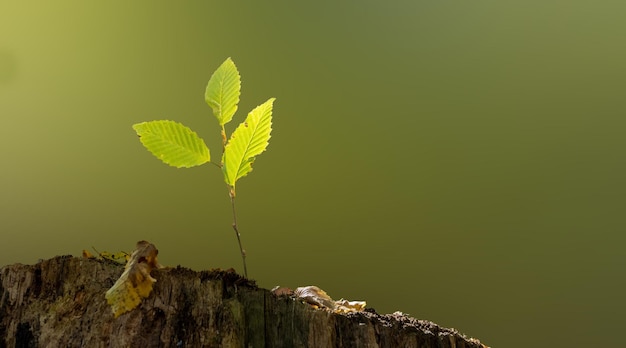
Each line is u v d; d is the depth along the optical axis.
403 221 1.56
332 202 1.57
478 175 1.57
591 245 1.51
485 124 1.60
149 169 1.56
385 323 0.95
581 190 1.54
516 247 1.53
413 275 1.53
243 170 0.99
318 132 1.59
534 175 1.56
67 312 0.92
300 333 0.93
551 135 1.58
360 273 1.53
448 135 1.59
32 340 0.92
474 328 1.48
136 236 1.52
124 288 0.92
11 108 1.54
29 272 0.94
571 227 1.52
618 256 1.49
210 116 1.57
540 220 1.54
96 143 1.56
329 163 1.58
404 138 1.60
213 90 1.01
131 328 0.91
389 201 1.57
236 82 1.01
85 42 1.59
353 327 0.94
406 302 1.51
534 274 1.51
